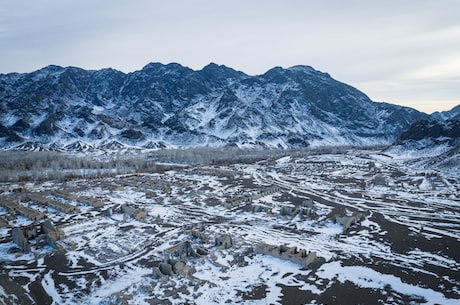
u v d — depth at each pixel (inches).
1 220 2891.2
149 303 1598.2
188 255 2197.3
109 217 3110.2
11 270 2030.0
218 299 1641.2
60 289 1798.7
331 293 1691.7
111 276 1940.2
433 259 2087.8
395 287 1742.1
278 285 1776.6
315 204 3567.9
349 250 2242.9
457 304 1581.0
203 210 3368.6
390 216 3053.6
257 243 2380.7
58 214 3211.1
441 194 3892.7
